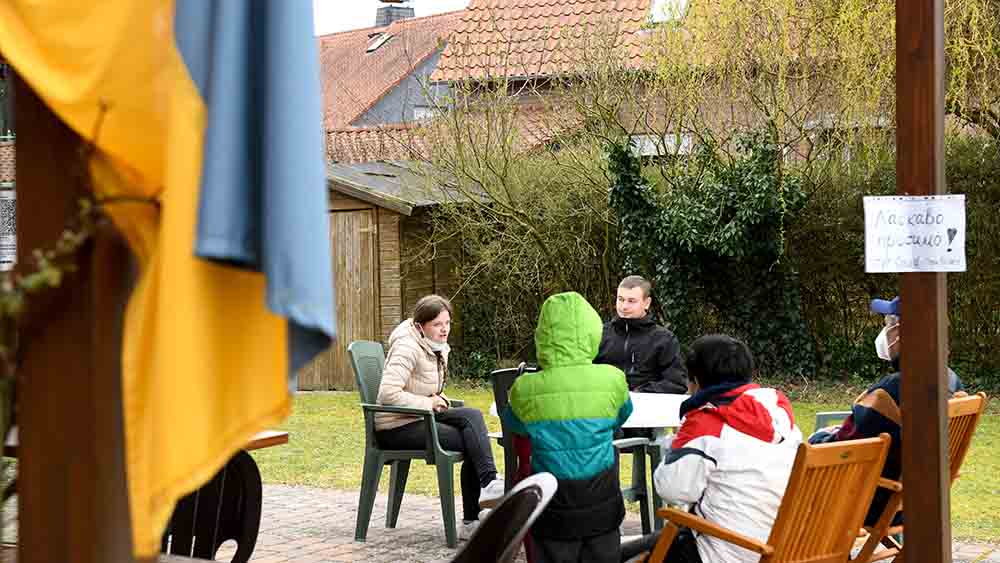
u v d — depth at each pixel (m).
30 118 2.35
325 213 2.02
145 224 2.17
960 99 13.71
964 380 15.34
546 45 16.59
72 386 2.30
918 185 4.12
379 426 7.32
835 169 15.62
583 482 5.08
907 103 4.13
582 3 19.62
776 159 15.32
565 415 5.11
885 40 13.88
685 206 15.75
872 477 4.54
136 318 2.05
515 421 5.23
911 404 4.16
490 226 16.78
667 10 15.14
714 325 16.33
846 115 14.47
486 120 16.38
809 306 16.20
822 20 14.34
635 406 6.75
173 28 2.07
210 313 2.01
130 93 2.12
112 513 2.29
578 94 16.08
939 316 4.10
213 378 2.01
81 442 2.30
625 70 15.78
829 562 4.59
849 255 15.77
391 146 21.16
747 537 4.41
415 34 35.41
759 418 4.61
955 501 8.70
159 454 1.94
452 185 16.75
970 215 14.89
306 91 2.01
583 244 16.83
